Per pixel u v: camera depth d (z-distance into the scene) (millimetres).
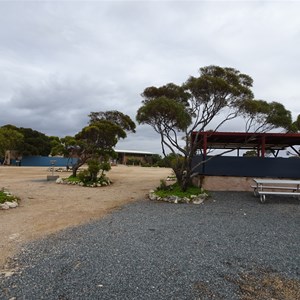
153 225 6555
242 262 4285
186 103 11852
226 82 9992
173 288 3408
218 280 3658
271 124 11336
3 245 4988
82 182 15742
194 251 4742
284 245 5129
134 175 24312
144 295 3221
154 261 4262
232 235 5750
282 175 11953
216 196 10703
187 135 11250
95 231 5977
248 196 10727
